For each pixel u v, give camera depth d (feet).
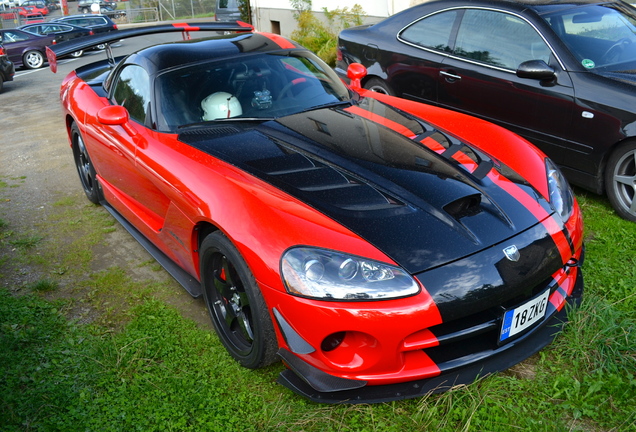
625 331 8.29
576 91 12.58
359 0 32.68
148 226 11.35
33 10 167.32
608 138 12.09
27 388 8.19
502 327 7.39
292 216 7.48
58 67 54.80
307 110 10.98
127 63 12.78
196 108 10.73
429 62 16.06
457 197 7.90
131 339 9.21
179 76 11.18
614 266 10.33
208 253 8.59
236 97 10.94
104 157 12.76
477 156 9.27
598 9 14.46
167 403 7.75
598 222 12.18
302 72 11.92
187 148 9.67
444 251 7.18
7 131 26.35
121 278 11.57
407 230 7.34
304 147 9.29
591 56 13.07
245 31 14.43
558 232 8.12
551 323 8.38
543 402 7.30
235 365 8.58
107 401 7.89
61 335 9.63
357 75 13.25
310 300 6.91
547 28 13.60
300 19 35.94
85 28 63.98
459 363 7.36
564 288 8.60
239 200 7.97
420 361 7.30
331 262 6.93
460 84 15.28
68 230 14.16
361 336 7.00
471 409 7.14
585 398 7.34
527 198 8.39
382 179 8.29
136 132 11.00
